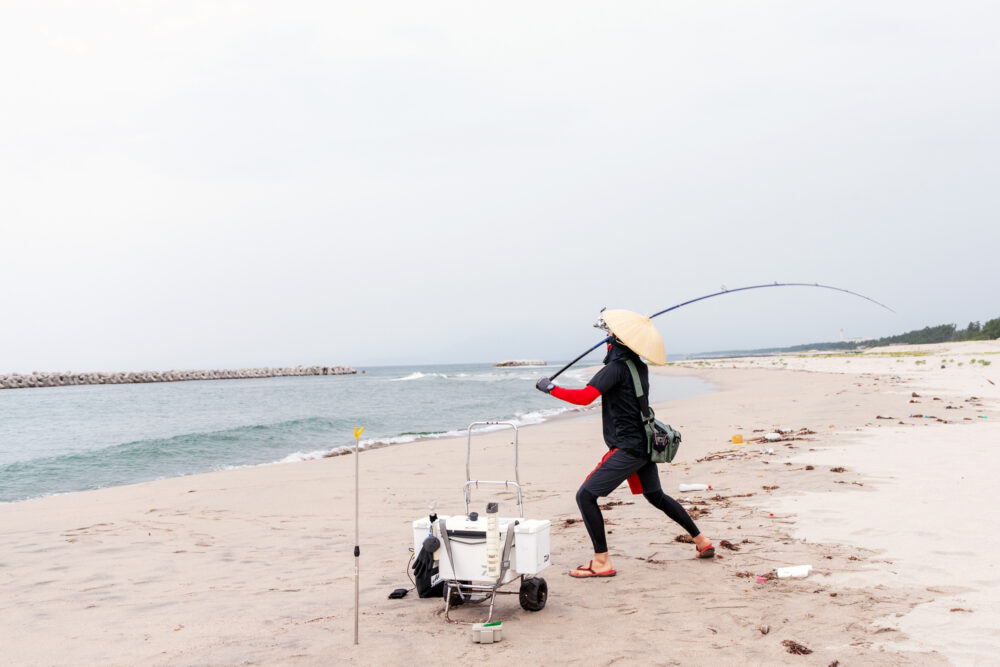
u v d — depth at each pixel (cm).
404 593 455
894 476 772
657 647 345
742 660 325
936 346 8119
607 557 481
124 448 1648
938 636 341
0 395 5350
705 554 506
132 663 345
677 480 872
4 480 1262
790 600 408
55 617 429
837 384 2619
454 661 333
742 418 1633
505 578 418
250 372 10994
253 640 372
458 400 3431
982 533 526
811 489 738
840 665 314
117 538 680
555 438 1497
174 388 6469
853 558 482
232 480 1077
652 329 480
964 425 1200
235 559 585
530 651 344
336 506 834
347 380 8356
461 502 833
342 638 370
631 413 477
